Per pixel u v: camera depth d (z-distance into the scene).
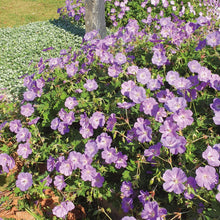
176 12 7.41
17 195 3.14
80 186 2.77
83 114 3.09
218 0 8.66
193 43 3.40
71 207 2.66
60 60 3.77
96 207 3.04
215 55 2.95
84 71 3.43
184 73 3.18
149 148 2.45
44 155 3.15
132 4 8.39
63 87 3.32
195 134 2.62
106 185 2.88
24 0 14.62
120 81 3.15
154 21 5.98
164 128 2.43
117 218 2.76
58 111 3.46
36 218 2.92
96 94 3.25
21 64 6.71
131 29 4.16
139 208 2.66
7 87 5.87
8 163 3.19
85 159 2.66
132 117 2.99
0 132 3.79
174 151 2.32
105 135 2.68
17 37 8.52
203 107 2.89
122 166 2.87
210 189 2.14
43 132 3.60
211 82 2.75
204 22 3.65
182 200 2.41
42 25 9.41
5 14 12.45
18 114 3.84
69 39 7.84
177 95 2.96
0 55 7.37
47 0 14.55
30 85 3.56
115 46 3.82
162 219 2.14
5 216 2.93
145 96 2.63
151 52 3.54
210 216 2.19
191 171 2.43
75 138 3.21
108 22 9.14
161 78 3.10
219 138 2.55
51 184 3.18
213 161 2.18
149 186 2.54
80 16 9.01
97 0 7.21
